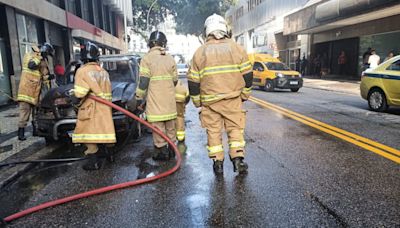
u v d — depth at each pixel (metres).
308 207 3.44
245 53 4.33
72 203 3.67
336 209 3.38
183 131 6.30
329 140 6.18
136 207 3.53
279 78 15.57
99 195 3.86
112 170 4.74
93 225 3.18
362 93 10.03
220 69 4.22
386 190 3.83
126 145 6.13
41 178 4.52
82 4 22.84
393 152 5.32
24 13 13.60
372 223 3.10
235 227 3.08
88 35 21.61
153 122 5.03
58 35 18.08
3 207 3.66
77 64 7.13
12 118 9.18
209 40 4.37
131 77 7.10
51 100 5.68
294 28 25.11
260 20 38.16
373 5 15.48
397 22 17.28
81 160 5.24
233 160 4.41
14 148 5.96
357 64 21.67
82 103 4.64
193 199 3.69
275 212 3.34
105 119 4.68
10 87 12.34
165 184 4.15
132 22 41.56
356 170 4.50
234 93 4.26
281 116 8.88
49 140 6.28
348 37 22.00
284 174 4.39
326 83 19.39
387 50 18.47
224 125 4.54
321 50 26.56
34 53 6.57
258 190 3.89
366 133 6.70
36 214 3.44
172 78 5.13
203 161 5.05
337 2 18.39
